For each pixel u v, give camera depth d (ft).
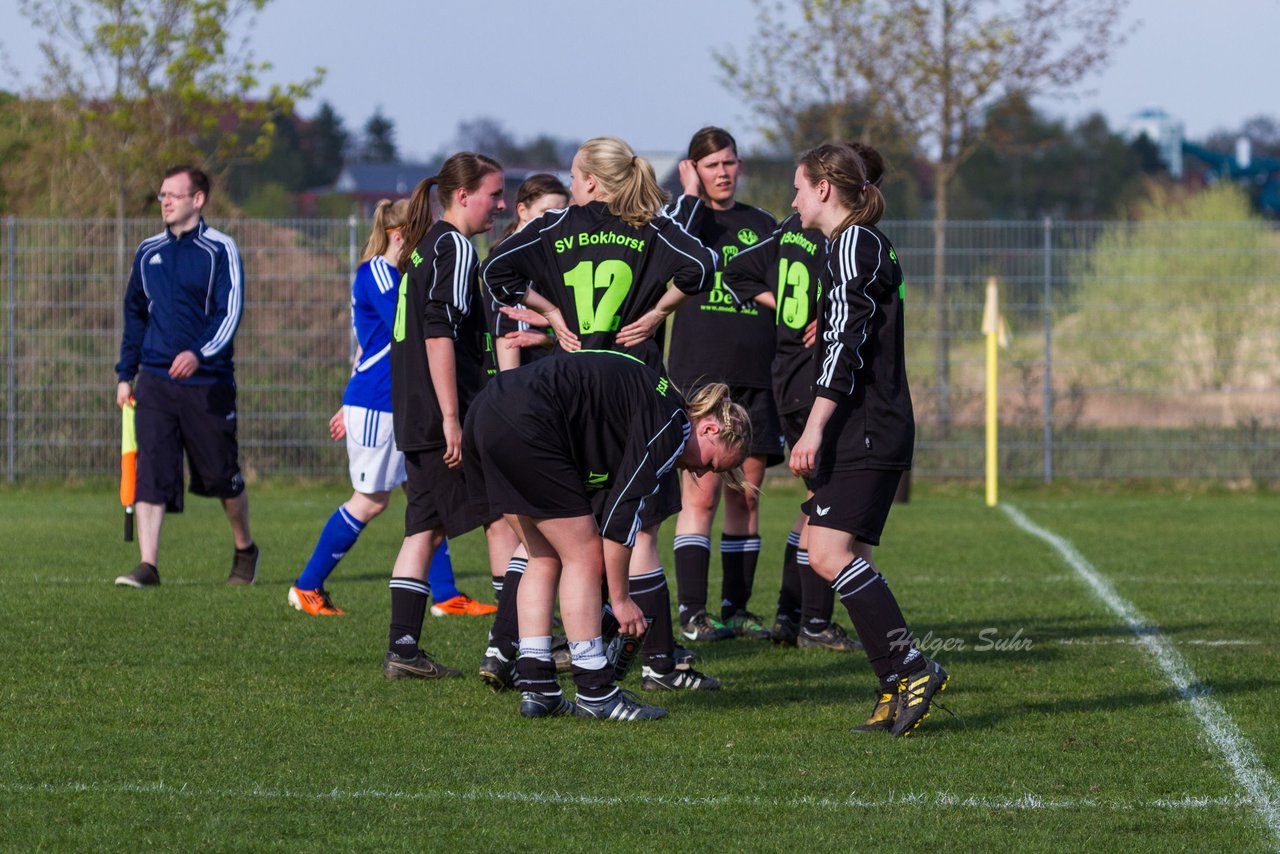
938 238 183.21
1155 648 77.87
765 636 83.82
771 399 83.51
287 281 179.73
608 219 65.41
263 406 180.34
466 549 126.82
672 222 65.72
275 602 91.04
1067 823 46.16
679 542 84.02
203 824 45.01
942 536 134.21
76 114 226.58
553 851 43.04
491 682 64.34
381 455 85.20
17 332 179.01
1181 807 47.96
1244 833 45.27
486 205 68.18
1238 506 165.07
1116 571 110.93
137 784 49.29
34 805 46.73
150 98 222.89
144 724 58.08
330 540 86.63
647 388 56.03
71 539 125.70
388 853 42.63
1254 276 180.55
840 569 58.18
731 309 82.64
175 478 98.02
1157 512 157.79
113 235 179.63
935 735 57.82
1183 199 257.34
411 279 66.95
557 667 70.85
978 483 183.52
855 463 57.88
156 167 223.92
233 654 73.51
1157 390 181.88
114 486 179.22
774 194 270.46
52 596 91.81
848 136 266.98
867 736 57.47
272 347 180.04
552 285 65.77
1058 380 182.29
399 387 67.72
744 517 84.74
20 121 254.88
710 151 82.79
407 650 67.87
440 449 66.33
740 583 84.79
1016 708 63.00
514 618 65.31
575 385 55.98
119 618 83.76
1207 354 181.47
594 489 58.54
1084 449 182.19
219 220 178.91
